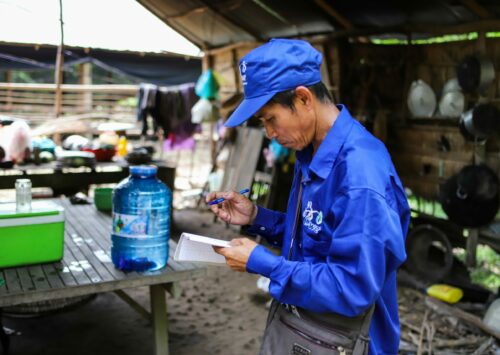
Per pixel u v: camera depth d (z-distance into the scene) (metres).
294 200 1.57
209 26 6.95
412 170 4.95
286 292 1.35
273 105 1.36
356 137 1.37
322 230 1.38
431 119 4.71
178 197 7.73
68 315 3.55
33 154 5.00
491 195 3.88
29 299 1.99
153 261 2.26
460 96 4.24
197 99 7.32
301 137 1.41
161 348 2.55
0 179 4.68
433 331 3.35
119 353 3.07
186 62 9.18
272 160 5.72
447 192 4.20
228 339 3.34
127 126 5.87
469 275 4.35
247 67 1.35
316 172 1.37
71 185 5.05
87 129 6.89
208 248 1.57
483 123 3.87
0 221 2.19
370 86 5.11
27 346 3.10
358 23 5.21
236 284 4.34
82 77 10.66
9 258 2.23
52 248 2.32
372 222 1.25
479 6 3.93
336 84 5.23
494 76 3.88
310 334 1.42
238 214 1.76
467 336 3.38
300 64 1.34
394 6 4.64
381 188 1.29
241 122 1.33
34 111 9.73
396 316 1.52
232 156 6.41
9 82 11.80
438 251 4.59
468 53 4.29
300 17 5.50
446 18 4.55
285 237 1.59
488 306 3.70
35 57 8.52
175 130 7.37
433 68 4.64
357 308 1.25
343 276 1.26
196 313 3.73
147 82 9.15
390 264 1.31
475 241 4.18
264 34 6.41
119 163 5.36
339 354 1.38
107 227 3.07
